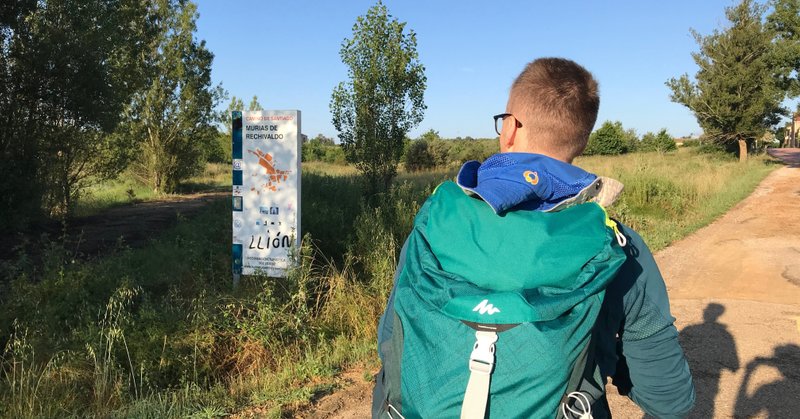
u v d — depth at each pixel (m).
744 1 32.94
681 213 14.86
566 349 1.10
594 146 51.94
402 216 9.24
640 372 1.36
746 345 5.40
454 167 33.31
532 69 1.48
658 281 1.37
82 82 12.80
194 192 26.11
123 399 4.30
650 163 22.77
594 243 1.23
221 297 6.10
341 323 6.12
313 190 14.61
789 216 14.03
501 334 1.11
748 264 9.11
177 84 25.20
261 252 7.41
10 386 4.17
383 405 1.35
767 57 31.33
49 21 12.73
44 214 13.31
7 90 12.04
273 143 7.31
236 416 4.11
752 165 29.58
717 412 4.06
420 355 1.18
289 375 4.86
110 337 4.82
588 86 1.45
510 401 1.11
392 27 13.51
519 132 1.49
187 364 4.95
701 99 33.94
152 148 24.75
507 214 1.26
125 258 8.37
